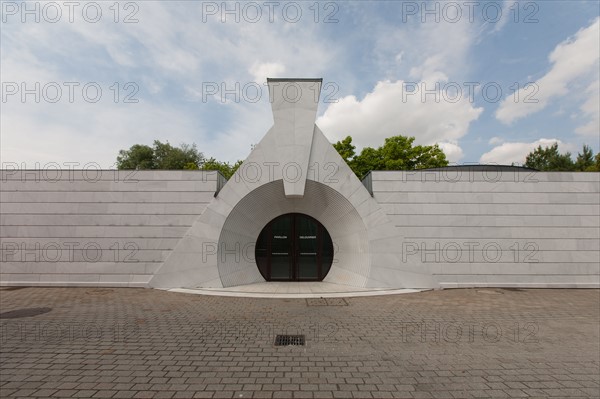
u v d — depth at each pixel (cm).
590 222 1188
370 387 405
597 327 675
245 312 778
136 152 3825
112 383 405
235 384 409
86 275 1130
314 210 1246
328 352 523
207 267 1094
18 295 966
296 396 381
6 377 419
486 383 420
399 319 725
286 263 1270
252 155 1147
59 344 544
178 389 393
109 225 1152
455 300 940
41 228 1145
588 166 3653
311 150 1161
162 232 1153
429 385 413
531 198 1199
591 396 391
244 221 1184
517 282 1163
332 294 1009
